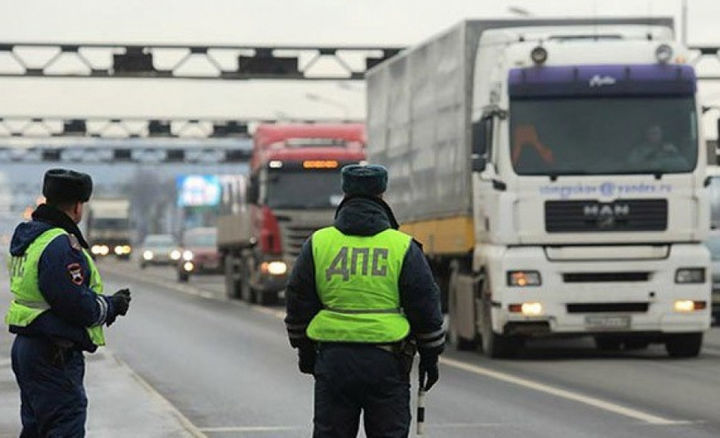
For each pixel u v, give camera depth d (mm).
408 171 62688
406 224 63156
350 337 19891
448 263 59375
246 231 96375
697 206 49469
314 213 89750
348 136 90875
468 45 54031
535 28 53125
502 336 51344
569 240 49062
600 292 49219
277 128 91562
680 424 33531
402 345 20000
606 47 49688
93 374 43000
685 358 51906
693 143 49562
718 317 74562
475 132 50188
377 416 20062
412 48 62094
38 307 21234
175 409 35062
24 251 21250
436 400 38844
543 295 49125
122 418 33375
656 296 49375
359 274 19953
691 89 49719
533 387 41906
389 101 66375
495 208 49594
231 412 36719
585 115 49344
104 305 21422
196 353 55906
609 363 49938
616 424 33625
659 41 50188
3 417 33750
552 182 49094
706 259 49531
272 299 94812
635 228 49219
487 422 34219
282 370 48531
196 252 144875
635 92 49531
